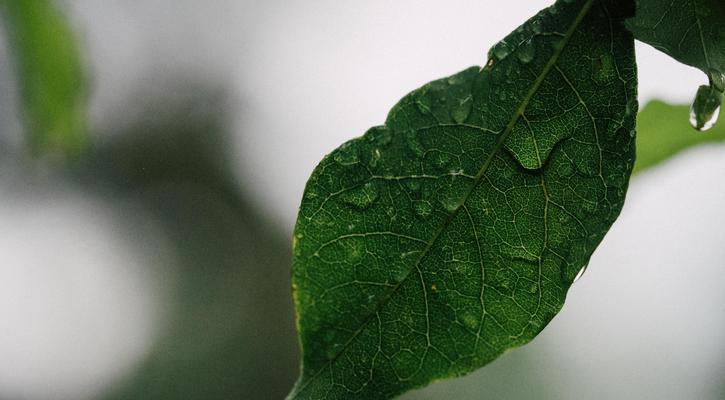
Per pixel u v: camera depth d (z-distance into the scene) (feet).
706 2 0.88
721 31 0.88
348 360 0.89
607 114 0.89
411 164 0.90
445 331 0.90
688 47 0.88
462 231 0.90
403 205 0.90
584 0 0.89
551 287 0.89
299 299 0.89
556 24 0.89
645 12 0.88
